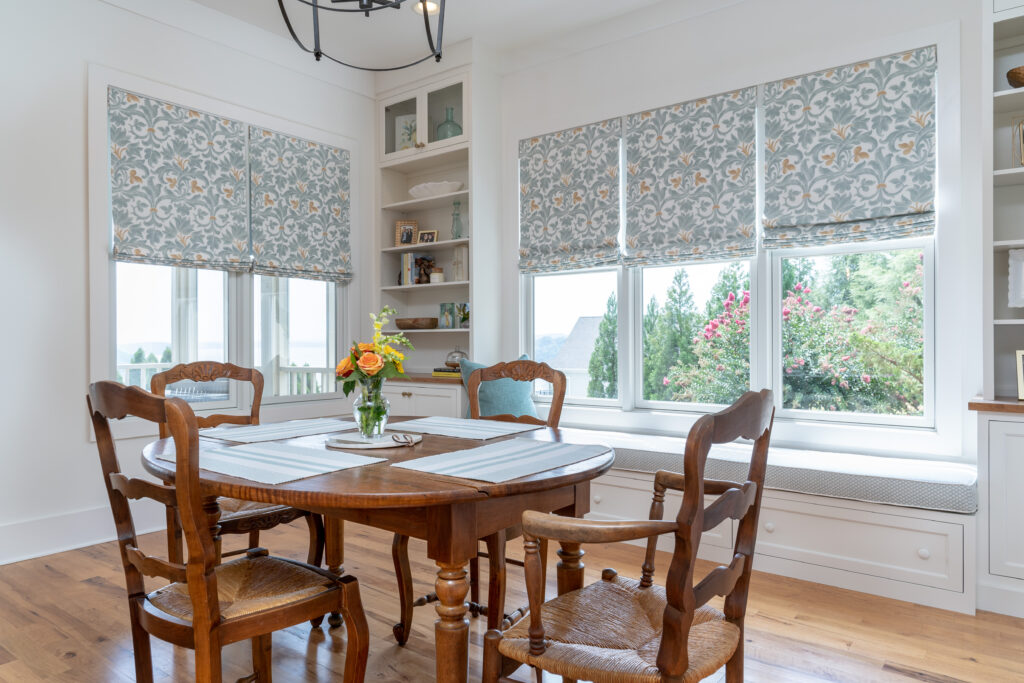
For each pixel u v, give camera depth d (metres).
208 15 3.92
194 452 1.37
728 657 1.33
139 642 1.68
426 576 2.93
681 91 3.83
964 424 3.00
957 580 2.59
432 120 4.61
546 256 4.40
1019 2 2.62
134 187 3.60
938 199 3.07
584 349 4.33
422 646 2.29
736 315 3.74
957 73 3.02
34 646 2.27
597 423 4.17
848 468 2.87
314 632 2.44
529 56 4.46
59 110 3.31
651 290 4.04
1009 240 2.69
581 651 1.31
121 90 3.55
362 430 2.04
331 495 1.36
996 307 2.95
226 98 4.03
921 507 2.63
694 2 3.78
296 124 4.43
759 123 3.60
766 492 3.04
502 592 2.00
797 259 3.54
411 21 4.09
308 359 4.59
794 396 3.56
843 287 3.41
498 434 2.23
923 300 3.19
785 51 3.50
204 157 3.92
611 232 4.11
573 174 4.27
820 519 2.90
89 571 3.01
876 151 3.21
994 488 2.57
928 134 3.08
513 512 1.62
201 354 3.98
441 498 1.37
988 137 2.66
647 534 1.16
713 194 3.71
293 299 4.50
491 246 4.52
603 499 3.56
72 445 3.36
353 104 4.82
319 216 4.58
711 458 3.15
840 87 3.32
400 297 5.15
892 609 2.61
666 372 3.99
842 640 2.33
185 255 3.82
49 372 3.28
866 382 3.35
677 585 1.15
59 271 3.31
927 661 2.17
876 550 2.77
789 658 2.20
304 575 1.73
